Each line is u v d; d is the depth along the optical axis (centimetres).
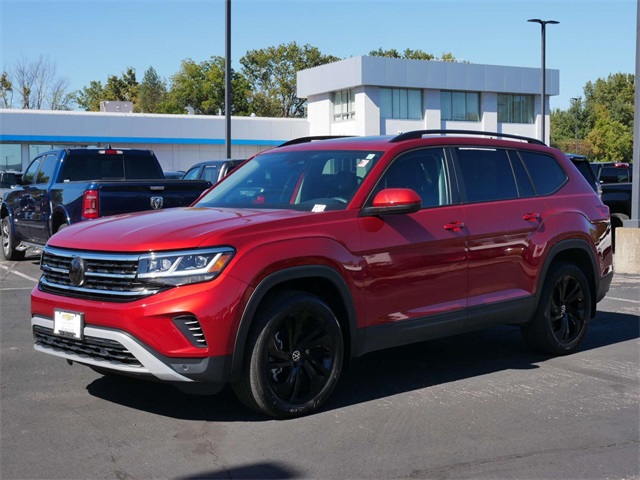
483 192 631
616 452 449
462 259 592
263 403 481
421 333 567
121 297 469
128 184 1073
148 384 579
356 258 524
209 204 602
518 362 667
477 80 5044
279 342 488
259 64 8938
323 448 448
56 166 1266
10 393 555
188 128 4800
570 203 699
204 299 455
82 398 543
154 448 446
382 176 562
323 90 5047
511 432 481
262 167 630
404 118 4922
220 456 434
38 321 511
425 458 435
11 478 401
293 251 490
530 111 5356
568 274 687
